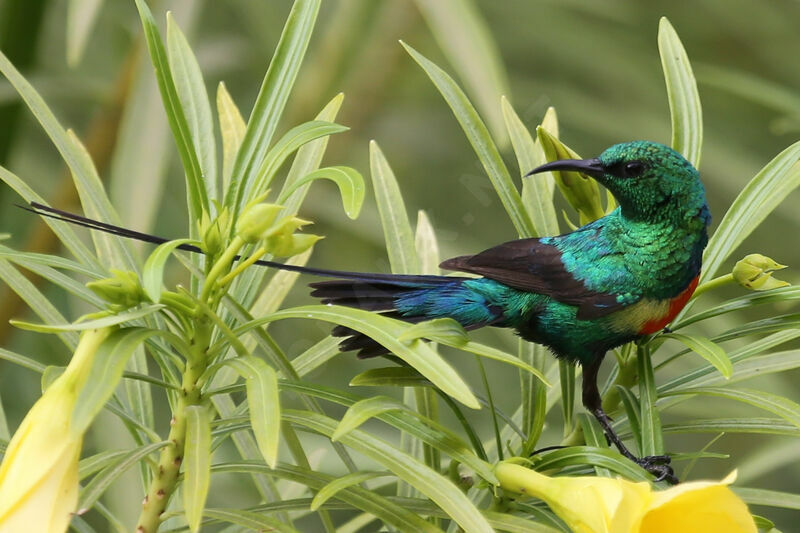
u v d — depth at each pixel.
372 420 8.35
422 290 5.35
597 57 9.42
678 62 5.28
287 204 4.83
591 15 10.03
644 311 5.16
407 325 3.69
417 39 9.38
